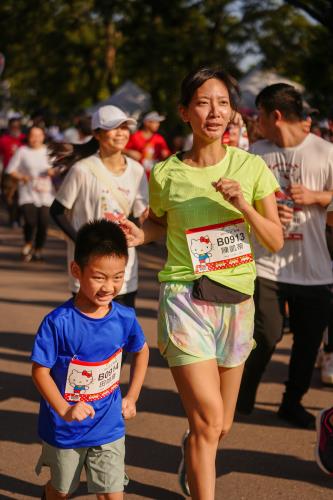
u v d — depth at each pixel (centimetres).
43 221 1469
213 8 3014
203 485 448
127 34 3189
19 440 618
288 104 619
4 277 1327
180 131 2391
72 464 428
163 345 466
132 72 3172
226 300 461
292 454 598
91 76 3719
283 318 630
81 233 410
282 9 2822
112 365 429
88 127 1217
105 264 402
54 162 711
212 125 462
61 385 424
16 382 764
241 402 657
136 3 3148
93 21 3559
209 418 450
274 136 629
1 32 3588
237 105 476
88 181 649
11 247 1675
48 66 3769
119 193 653
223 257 465
